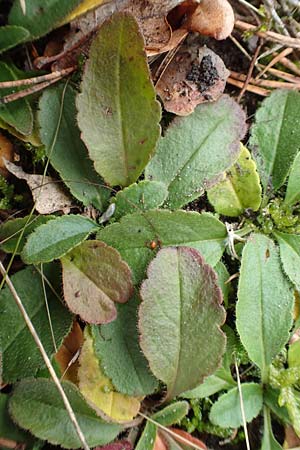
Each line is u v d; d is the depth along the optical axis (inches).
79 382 6.4
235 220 7.7
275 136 7.7
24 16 6.6
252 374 7.4
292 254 7.4
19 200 7.0
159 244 6.8
